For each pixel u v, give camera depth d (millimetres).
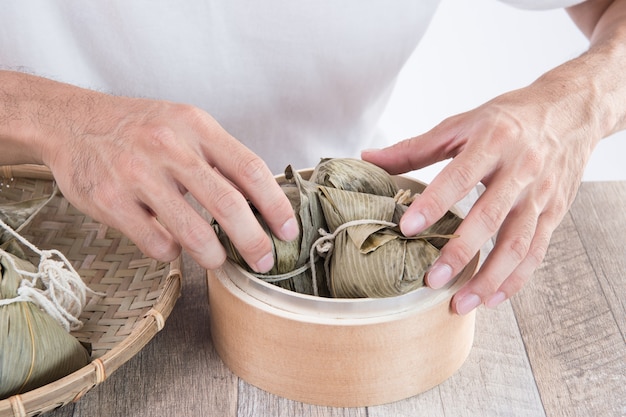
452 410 669
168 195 619
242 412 667
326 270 678
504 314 782
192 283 822
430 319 646
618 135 2092
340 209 665
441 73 2115
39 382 618
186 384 694
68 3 1048
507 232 700
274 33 1080
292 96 1154
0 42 1077
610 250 878
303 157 1223
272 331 644
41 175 854
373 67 1153
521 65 2109
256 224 625
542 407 671
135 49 1079
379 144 1344
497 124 724
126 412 663
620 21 1015
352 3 1075
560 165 748
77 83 1121
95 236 813
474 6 2129
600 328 763
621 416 660
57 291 683
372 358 644
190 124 645
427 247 639
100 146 649
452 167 676
